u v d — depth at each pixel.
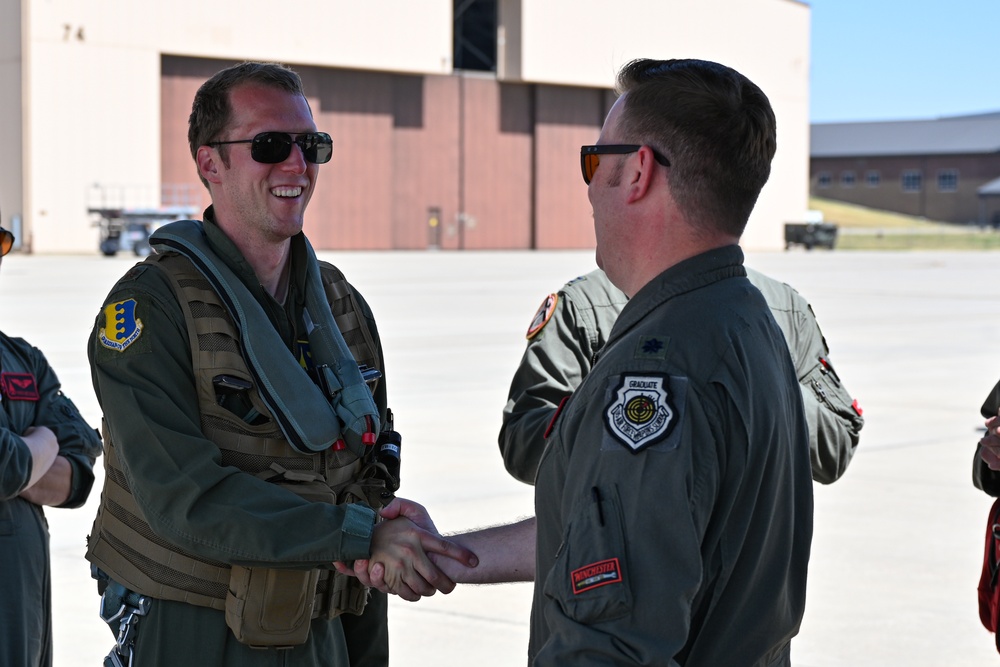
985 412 2.98
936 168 103.31
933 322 19.44
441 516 6.45
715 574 1.88
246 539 2.26
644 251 1.98
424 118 47.28
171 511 2.28
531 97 49.97
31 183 38.19
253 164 2.47
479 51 50.44
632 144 1.96
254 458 2.37
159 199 40.44
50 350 13.73
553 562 1.96
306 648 2.47
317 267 2.62
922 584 5.41
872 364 13.88
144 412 2.28
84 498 2.94
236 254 2.47
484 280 28.61
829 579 5.48
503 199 49.56
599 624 1.77
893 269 38.09
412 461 7.93
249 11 41.75
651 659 1.74
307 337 2.56
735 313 1.91
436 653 4.54
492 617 4.98
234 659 2.39
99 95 39.06
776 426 1.92
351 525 2.31
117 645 2.45
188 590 2.37
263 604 2.32
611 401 1.84
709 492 1.80
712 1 53.53
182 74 41.16
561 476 1.94
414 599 2.34
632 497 1.78
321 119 44.34
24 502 2.80
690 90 1.92
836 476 3.39
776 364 1.96
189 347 2.35
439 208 47.91
